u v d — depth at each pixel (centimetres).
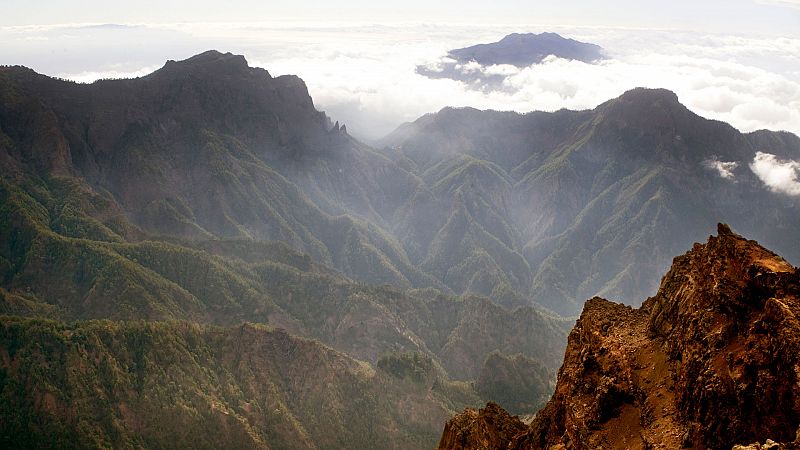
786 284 5191
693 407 5225
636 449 5422
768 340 4888
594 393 6194
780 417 4647
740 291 5406
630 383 5975
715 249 6053
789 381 4631
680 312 6059
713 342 5284
